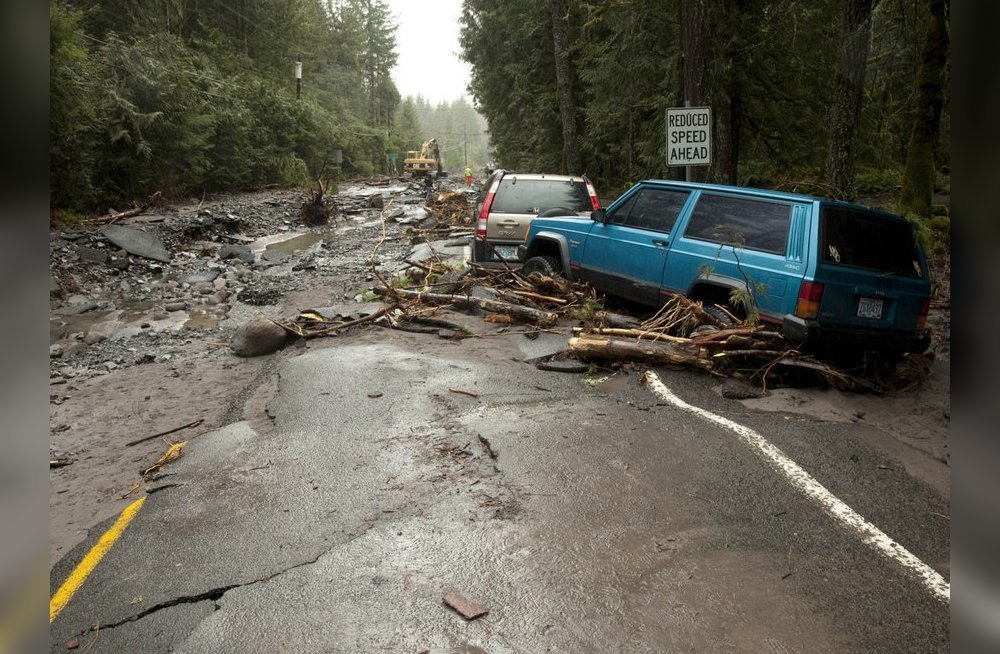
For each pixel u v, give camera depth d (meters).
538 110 28.62
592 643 2.77
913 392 6.14
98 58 24.48
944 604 2.98
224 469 4.60
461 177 88.44
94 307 11.38
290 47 55.31
